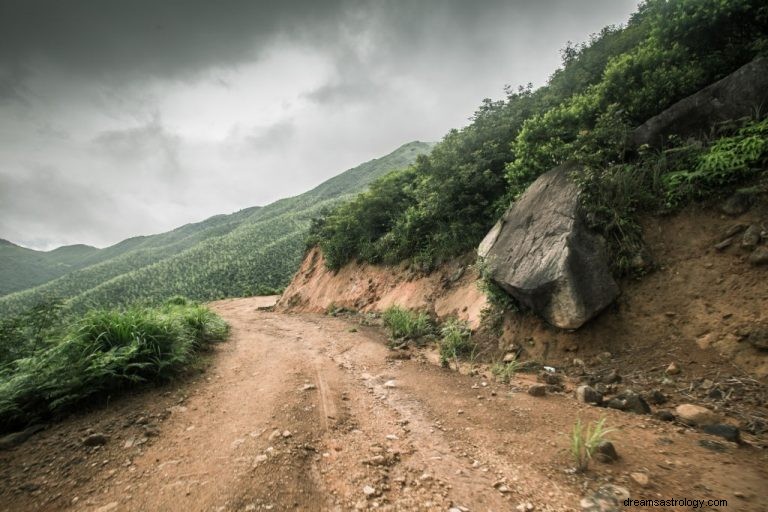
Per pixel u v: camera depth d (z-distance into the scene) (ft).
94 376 14.70
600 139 20.12
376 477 9.29
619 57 22.63
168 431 12.30
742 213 14.82
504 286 20.13
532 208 21.81
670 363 13.30
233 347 25.62
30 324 21.74
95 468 10.19
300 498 8.36
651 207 17.51
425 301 32.14
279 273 324.19
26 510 8.52
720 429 9.79
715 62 18.79
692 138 17.70
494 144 32.09
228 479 9.12
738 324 12.67
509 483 8.78
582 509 7.54
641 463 8.89
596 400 12.80
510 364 17.21
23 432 12.46
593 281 16.65
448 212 34.12
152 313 20.24
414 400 14.89
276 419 12.86
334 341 27.50
